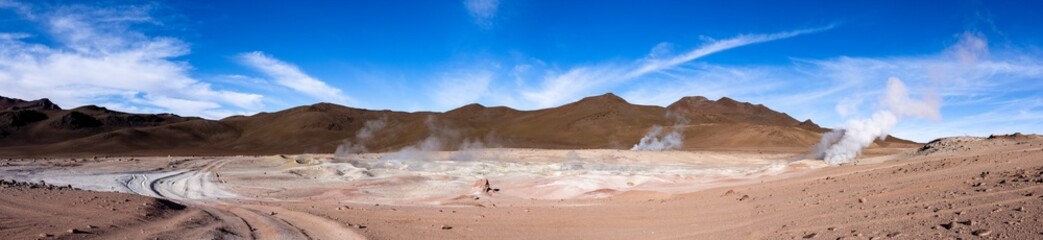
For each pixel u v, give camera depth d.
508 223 18.47
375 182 44.03
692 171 52.47
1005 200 10.45
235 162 68.25
